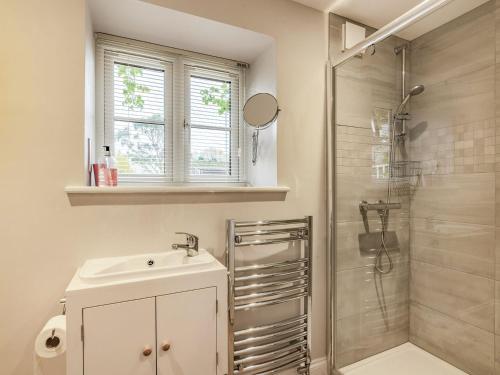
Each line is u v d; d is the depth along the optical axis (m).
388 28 1.47
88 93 1.22
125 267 1.12
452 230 1.59
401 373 1.61
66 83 1.09
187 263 1.15
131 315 0.91
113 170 1.28
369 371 1.63
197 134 1.74
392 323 1.83
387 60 1.68
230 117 1.83
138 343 0.92
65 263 1.09
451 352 1.61
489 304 1.43
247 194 1.45
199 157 1.74
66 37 1.10
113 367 0.89
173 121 1.67
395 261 1.83
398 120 1.77
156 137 1.63
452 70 1.54
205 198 1.35
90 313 0.86
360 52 1.61
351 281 1.71
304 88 1.61
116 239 1.17
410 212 1.82
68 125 1.09
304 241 1.60
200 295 1.02
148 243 1.23
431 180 1.69
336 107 1.66
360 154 1.72
